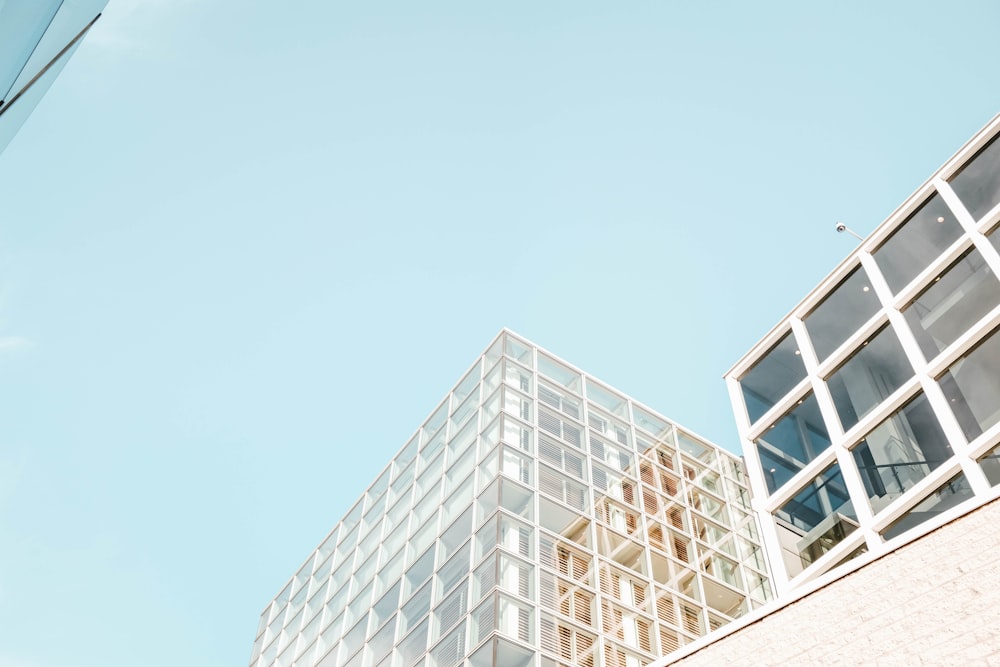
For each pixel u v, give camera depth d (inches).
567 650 1218.6
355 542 1945.1
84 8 422.6
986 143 944.9
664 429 1796.3
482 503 1455.5
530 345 1836.9
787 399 971.9
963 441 746.8
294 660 1835.6
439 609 1378.0
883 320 917.2
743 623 358.0
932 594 306.2
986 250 851.4
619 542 1453.0
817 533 832.9
